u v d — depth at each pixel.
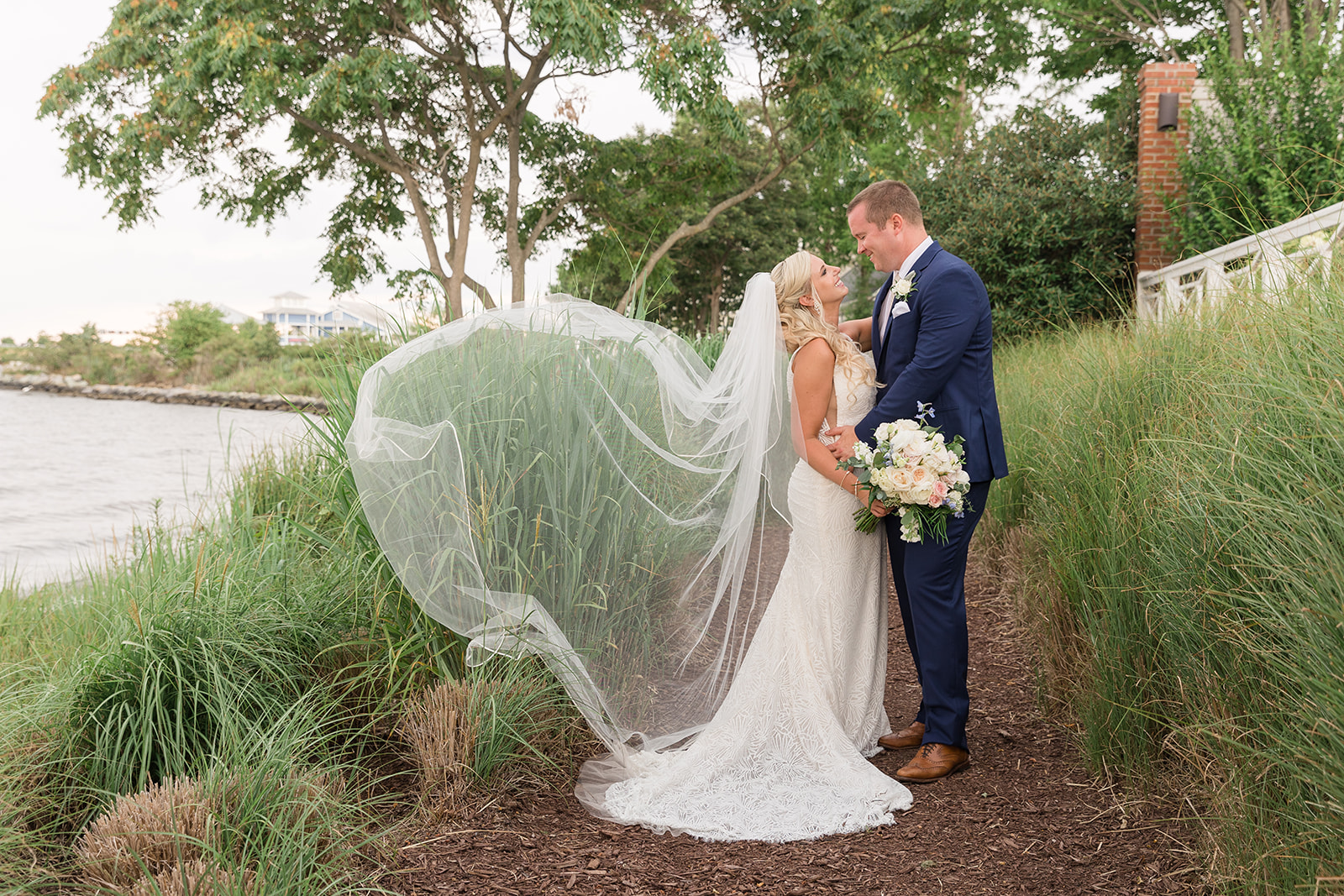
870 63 16.09
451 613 2.84
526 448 2.89
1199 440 2.42
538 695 2.97
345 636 3.11
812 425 3.04
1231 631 2.05
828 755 2.89
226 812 2.19
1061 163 10.51
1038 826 2.50
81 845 2.30
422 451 2.82
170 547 3.88
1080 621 3.12
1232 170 8.30
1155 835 2.35
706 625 3.04
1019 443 5.11
